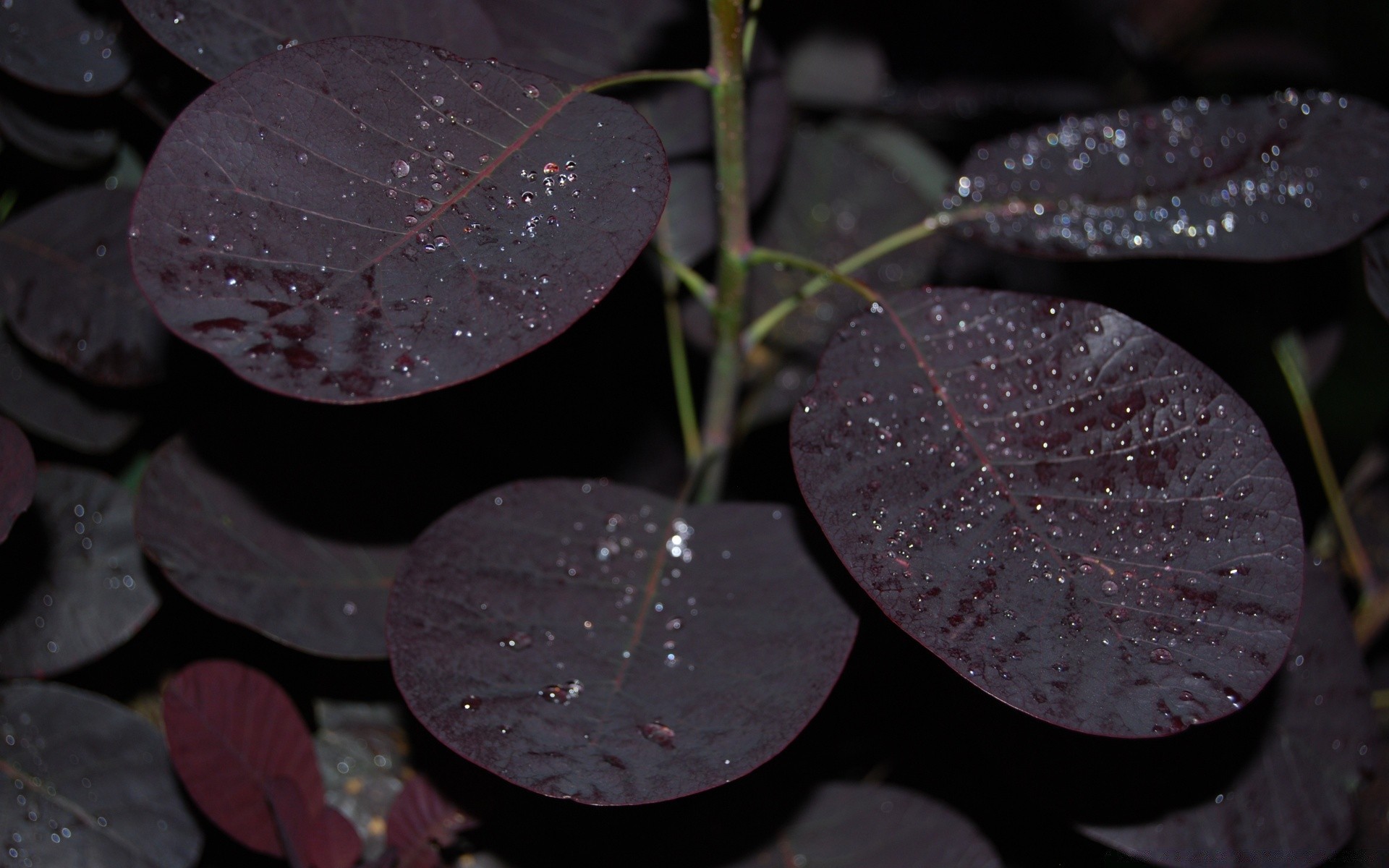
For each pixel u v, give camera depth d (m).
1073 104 0.80
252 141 0.53
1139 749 0.58
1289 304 0.63
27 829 0.57
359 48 0.54
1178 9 0.92
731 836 0.59
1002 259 0.69
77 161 0.59
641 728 0.54
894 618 0.53
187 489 0.58
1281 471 0.54
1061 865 0.61
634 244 0.53
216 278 0.52
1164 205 0.59
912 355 0.55
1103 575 0.54
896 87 0.79
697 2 0.62
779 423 0.66
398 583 0.55
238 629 0.61
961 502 0.54
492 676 0.55
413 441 0.60
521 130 0.54
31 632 0.58
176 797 0.58
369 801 0.60
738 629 0.56
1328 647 0.59
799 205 0.67
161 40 0.56
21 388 0.59
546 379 0.64
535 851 0.59
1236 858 0.57
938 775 0.61
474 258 0.53
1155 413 0.55
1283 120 0.59
